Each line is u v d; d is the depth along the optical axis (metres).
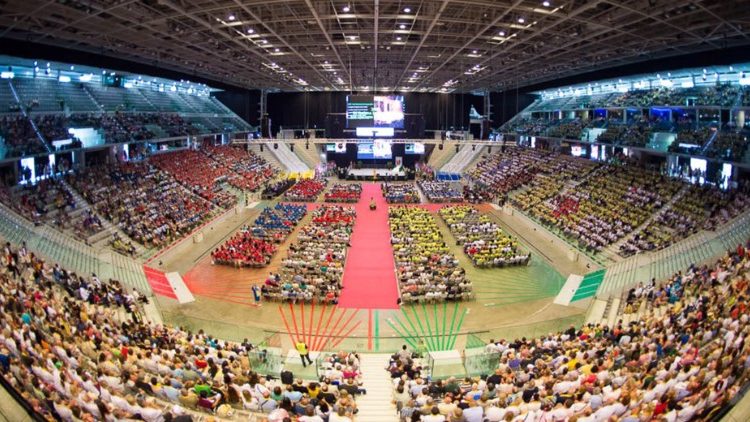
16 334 13.74
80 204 39.53
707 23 31.20
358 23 36.50
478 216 48.91
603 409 11.45
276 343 22.59
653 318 20.25
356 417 13.59
